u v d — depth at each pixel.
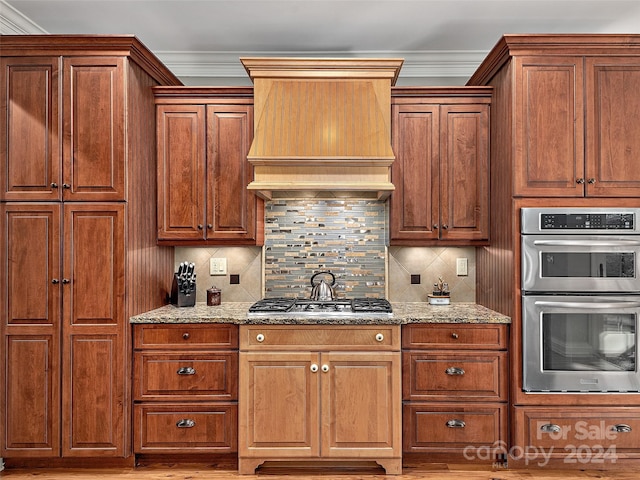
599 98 2.63
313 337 2.68
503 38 2.61
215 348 2.71
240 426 2.66
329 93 2.96
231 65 3.54
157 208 3.04
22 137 2.66
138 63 2.78
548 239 2.60
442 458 2.79
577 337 2.61
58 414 2.64
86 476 2.64
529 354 2.61
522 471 2.69
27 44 2.64
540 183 2.64
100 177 2.66
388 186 2.79
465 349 2.71
